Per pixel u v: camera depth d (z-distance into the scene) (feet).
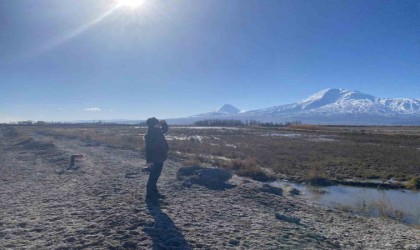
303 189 58.49
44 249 22.88
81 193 42.09
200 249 23.72
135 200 37.52
